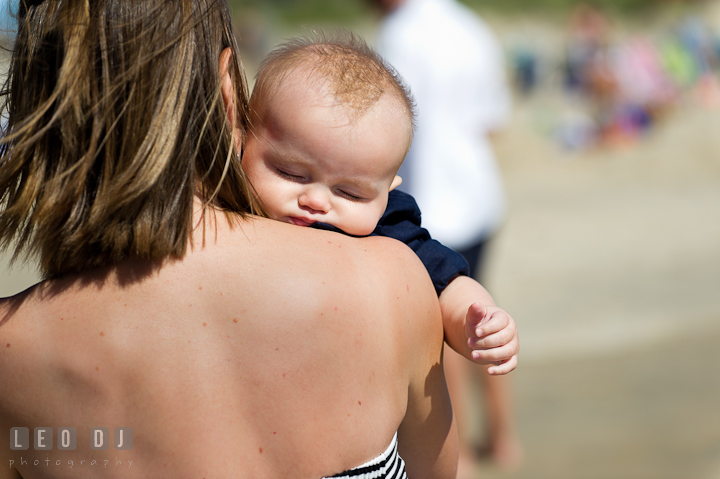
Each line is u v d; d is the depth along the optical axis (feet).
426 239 4.93
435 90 10.73
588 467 12.14
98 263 3.60
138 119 3.50
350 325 3.65
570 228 25.72
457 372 11.57
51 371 3.52
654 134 39.11
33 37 3.72
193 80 3.64
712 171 32.55
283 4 83.87
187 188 3.58
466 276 5.02
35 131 3.61
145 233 3.47
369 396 3.69
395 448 3.91
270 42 70.59
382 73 4.61
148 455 3.47
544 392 14.84
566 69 48.93
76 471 3.52
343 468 3.61
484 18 85.35
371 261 3.93
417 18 10.87
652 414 13.74
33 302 3.65
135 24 3.52
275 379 3.51
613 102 39.27
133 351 3.47
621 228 25.52
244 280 3.57
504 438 12.35
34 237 3.61
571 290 20.12
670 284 20.33
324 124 4.23
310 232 3.91
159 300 3.53
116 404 3.47
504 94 11.68
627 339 17.10
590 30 46.88
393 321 3.85
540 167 34.65
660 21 81.61
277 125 4.33
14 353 3.58
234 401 3.48
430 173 10.89
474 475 12.00
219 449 3.45
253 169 4.45
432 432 4.40
